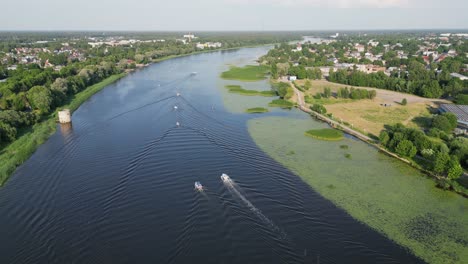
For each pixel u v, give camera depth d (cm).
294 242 7169
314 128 14900
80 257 6775
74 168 10625
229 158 11362
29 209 8450
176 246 7006
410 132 12344
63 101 18512
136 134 13638
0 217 8131
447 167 9944
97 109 17538
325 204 8706
